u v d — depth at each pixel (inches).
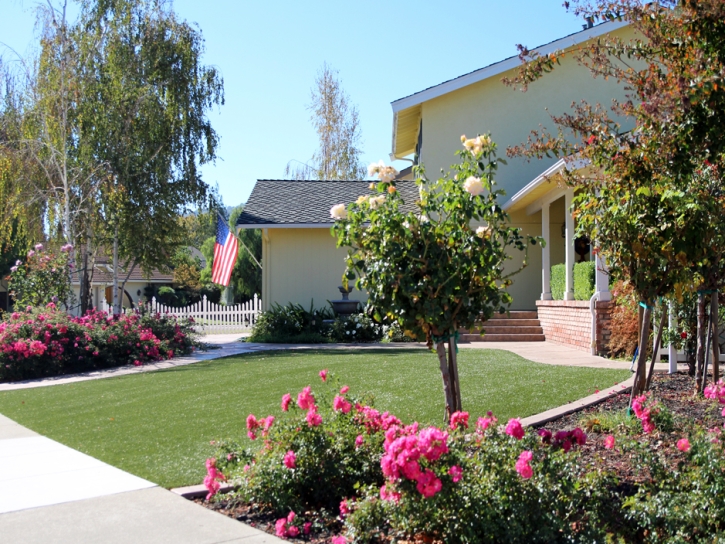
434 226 205.8
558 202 748.6
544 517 151.5
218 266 811.4
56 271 740.0
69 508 185.2
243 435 266.2
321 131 1520.7
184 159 946.7
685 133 225.3
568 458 170.2
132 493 198.2
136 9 930.7
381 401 312.3
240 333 946.1
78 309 904.3
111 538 161.6
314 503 187.5
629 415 253.3
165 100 932.6
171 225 919.0
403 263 205.5
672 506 159.3
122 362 582.6
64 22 866.8
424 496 145.9
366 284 209.0
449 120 786.2
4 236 894.4
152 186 890.7
